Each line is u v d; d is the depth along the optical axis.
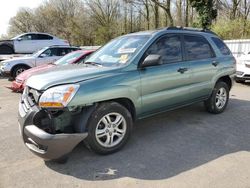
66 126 3.74
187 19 30.91
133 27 44.88
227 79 6.38
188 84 5.21
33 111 3.64
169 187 3.26
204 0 22.45
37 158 4.05
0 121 5.93
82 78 3.80
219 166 3.74
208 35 5.95
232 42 16.16
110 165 3.81
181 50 5.15
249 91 9.20
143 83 4.37
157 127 5.33
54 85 3.62
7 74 12.50
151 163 3.86
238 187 3.24
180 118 5.88
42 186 3.32
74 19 49.75
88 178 3.49
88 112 3.81
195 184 3.31
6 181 3.44
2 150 4.35
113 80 4.00
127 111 4.20
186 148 4.35
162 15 36.84
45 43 19.00
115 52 4.79
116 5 46.25
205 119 5.82
